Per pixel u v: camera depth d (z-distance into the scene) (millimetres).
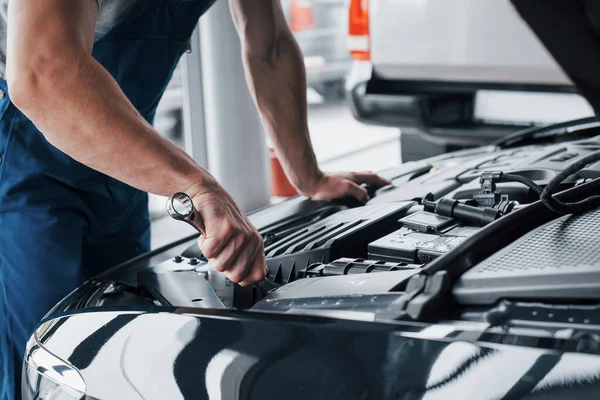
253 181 3906
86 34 1014
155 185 1042
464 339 721
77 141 1002
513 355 691
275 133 1600
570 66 708
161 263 1261
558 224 939
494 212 1121
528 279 792
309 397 776
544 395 669
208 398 821
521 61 2781
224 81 3758
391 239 1108
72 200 1427
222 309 882
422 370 726
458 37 2887
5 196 1393
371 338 757
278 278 1155
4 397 1455
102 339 915
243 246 1033
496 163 1563
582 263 798
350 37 3127
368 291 896
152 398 851
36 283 1408
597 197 987
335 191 1551
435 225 1131
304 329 796
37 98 976
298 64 1648
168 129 4129
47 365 948
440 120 2979
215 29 3684
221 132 3816
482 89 2910
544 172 1348
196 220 1008
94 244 1592
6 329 1442
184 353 850
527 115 2850
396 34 3016
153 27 1424
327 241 1153
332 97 6070
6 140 1366
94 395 887
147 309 922
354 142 5500
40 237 1396
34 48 960
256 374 804
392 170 1785
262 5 1610
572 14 654
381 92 3094
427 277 832
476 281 820
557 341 694
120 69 1418
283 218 1431
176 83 4035
